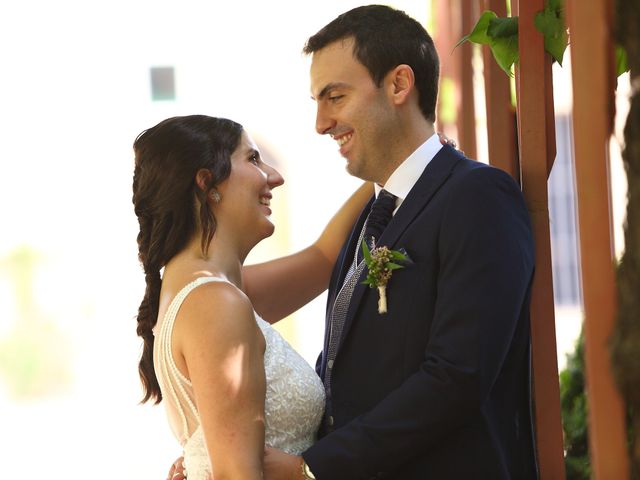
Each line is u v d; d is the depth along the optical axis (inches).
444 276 103.3
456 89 162.1
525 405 111.2
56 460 449.7
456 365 99.4
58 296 483.2
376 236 114.1
